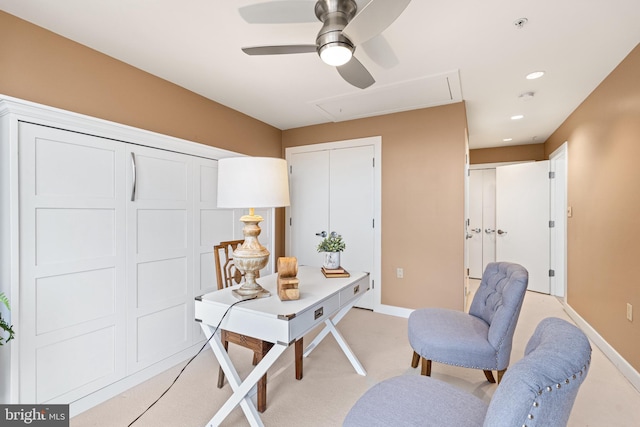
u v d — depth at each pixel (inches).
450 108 122.8
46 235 62.2
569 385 28.3
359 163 142.8
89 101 81.8
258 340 69.6
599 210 102.9
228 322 59.2
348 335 111.7
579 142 122.9
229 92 112.7
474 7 65.6
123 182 75.3
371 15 51.3
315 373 85.2
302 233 158.2
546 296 164.7
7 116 57.2
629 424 65.0
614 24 70.9
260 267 65.6
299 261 158.9
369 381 81.2
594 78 99.2
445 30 74.0
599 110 103.2
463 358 67.1
